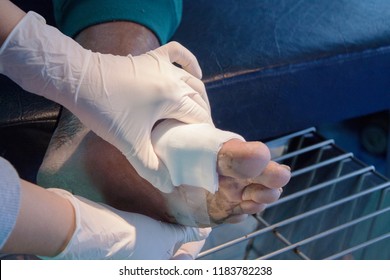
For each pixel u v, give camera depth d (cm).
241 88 107
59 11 105
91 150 87
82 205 77
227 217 82
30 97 102
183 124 82
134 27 99
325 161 112
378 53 115
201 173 75
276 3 119
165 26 103
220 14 116
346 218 110
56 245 74
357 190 112
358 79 118
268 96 111
